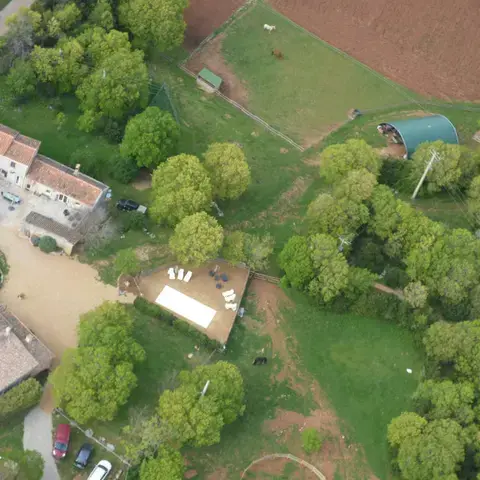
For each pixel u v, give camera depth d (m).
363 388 119.31
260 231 136.50
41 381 111.31
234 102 157.50
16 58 146.88
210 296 125.00
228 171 130.88
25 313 118.31
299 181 145.75
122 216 131.25
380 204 130.25
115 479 103.50
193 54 165.00
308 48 173.00
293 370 119.88
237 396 108.88
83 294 122.00
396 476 109.75
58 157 139.50
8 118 143.38
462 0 185.25
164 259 128.50
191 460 107.31
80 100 148.12
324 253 122.50
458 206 144.38
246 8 178.12
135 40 158.12
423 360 123.19
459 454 104.38
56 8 154.50
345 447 112.62
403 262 129.12
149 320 120.62
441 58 177.50
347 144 140.12
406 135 149.75
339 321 126.12
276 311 126.06
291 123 156.50
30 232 125.69
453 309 125.62
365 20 181.88
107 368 105.19
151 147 134.12
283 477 108.19
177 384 112.38
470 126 162.75
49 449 105.31
